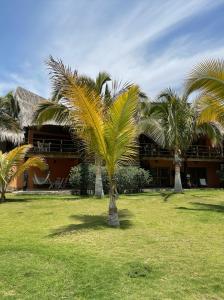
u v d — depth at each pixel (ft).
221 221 30.50
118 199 50.29
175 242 22.34
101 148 28.19
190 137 60.75
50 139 85.35
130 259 18.44
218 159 92.22
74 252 19.66
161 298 13.48
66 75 26.96
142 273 16.12
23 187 74.74
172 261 18.15
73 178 62.49
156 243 22.04
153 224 28.91
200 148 95.81
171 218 32.19
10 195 60.95
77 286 14.66
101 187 53.78
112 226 27.76
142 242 22.27
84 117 27.35
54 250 20.01
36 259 18.22
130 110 27.07
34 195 60.85
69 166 86.69
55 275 15.92
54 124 74.84
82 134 29.17
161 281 15.26
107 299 13.35
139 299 13.35
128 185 62.39
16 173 51.85
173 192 63.31
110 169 28.55
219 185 97.81
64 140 84.74
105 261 18.02
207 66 34.96
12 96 89.20
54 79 27.22
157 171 91.40
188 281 15.28
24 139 77.00
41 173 82.33
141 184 64.59
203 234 24.90
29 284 14.84
